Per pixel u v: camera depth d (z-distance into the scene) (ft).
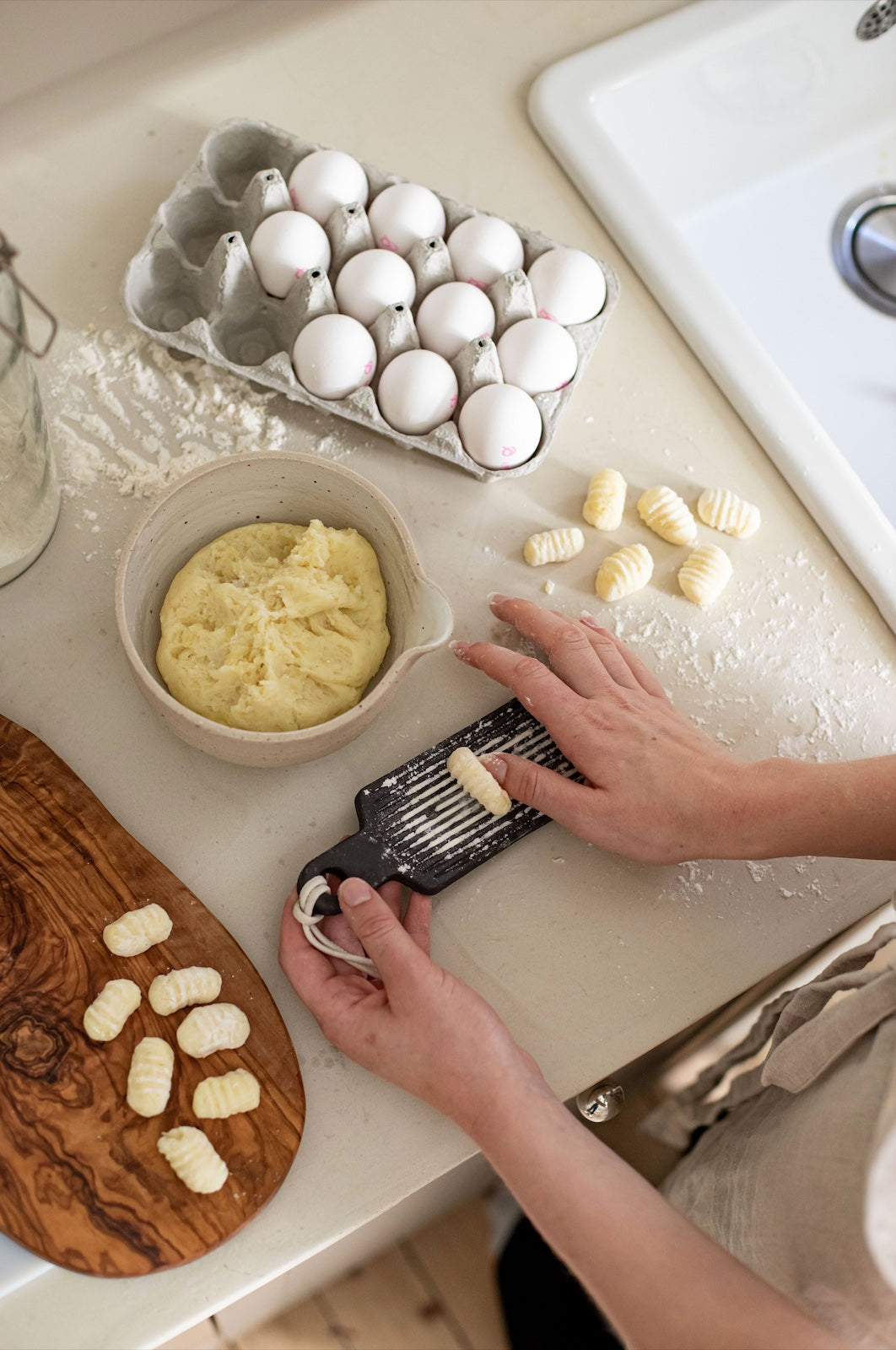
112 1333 1.86
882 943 2.01
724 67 3.02
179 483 2.08
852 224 3.39
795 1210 1.82
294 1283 2.53
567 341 2.48
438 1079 1.85
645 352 2.73
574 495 2.60
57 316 2.55
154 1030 2.00
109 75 2.73
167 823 2.22
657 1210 1.71
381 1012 1.93
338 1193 1.99
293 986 2.04
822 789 2.04
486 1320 3.59
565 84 2.85
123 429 2.49
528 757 2.29
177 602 2.19
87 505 2.42
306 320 2.48
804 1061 1.93
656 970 2.23
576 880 2.27
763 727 2.46
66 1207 1.85
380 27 2.90
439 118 2.85
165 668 2.14
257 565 2.27
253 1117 1.97
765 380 2.67
